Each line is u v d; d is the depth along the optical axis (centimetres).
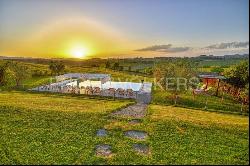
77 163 2825
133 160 2912
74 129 3816
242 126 4281
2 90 7550
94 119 4278
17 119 4178
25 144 3269
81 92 7206
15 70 8662
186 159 2966
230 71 8644
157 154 3069
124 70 14825
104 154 3078
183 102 6856
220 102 7025
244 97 7025
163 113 4975
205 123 4316
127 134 3734
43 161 2855
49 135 3569
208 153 3145
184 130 3928
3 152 3044
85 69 14450
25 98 6084
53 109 4819
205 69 9756
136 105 5834
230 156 3086
